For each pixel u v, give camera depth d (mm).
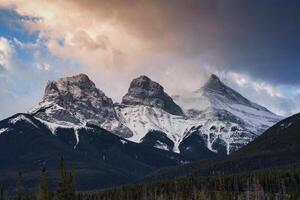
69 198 153500
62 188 154000
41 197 170625
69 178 155000
